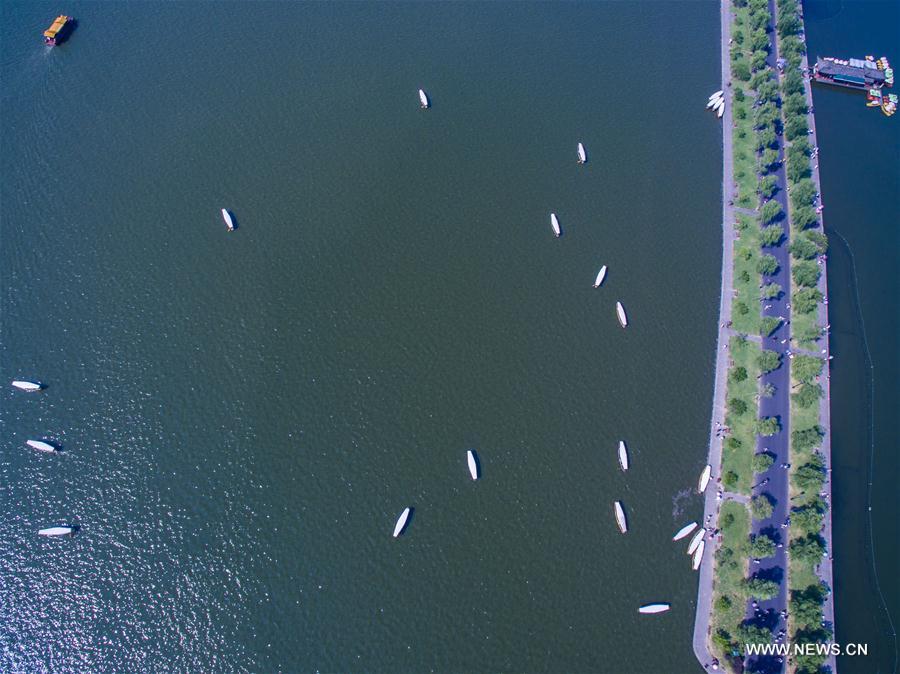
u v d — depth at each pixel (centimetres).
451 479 17438
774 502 17038
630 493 17462
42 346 18788
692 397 18900
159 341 19038
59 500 16775
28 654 15138
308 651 15288
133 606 15638
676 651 15475
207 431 17775
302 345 19175
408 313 19900
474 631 15612
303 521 16700
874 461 18150
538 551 16612
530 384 18950
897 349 19975
